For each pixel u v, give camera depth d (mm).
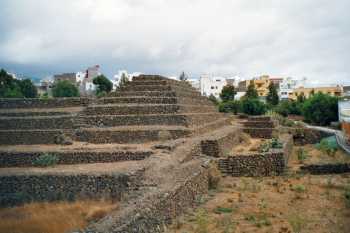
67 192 22625
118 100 44312
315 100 74875
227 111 86312
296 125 62219
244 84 140625
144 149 29828
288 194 24844
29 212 19891
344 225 18391
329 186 26719
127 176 21766
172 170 23766
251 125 54656
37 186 23094
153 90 47719
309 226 18266
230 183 28328
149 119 39312
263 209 21281
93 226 14281
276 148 35438
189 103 48406
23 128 39844
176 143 31172
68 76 148000
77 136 36656
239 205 22156
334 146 43938
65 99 49531
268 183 28172
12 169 26125
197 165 26406
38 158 28797
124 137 35875
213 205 22203
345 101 64312
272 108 87938
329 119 72375
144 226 15383
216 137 35031
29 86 85562
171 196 18688
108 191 21969
